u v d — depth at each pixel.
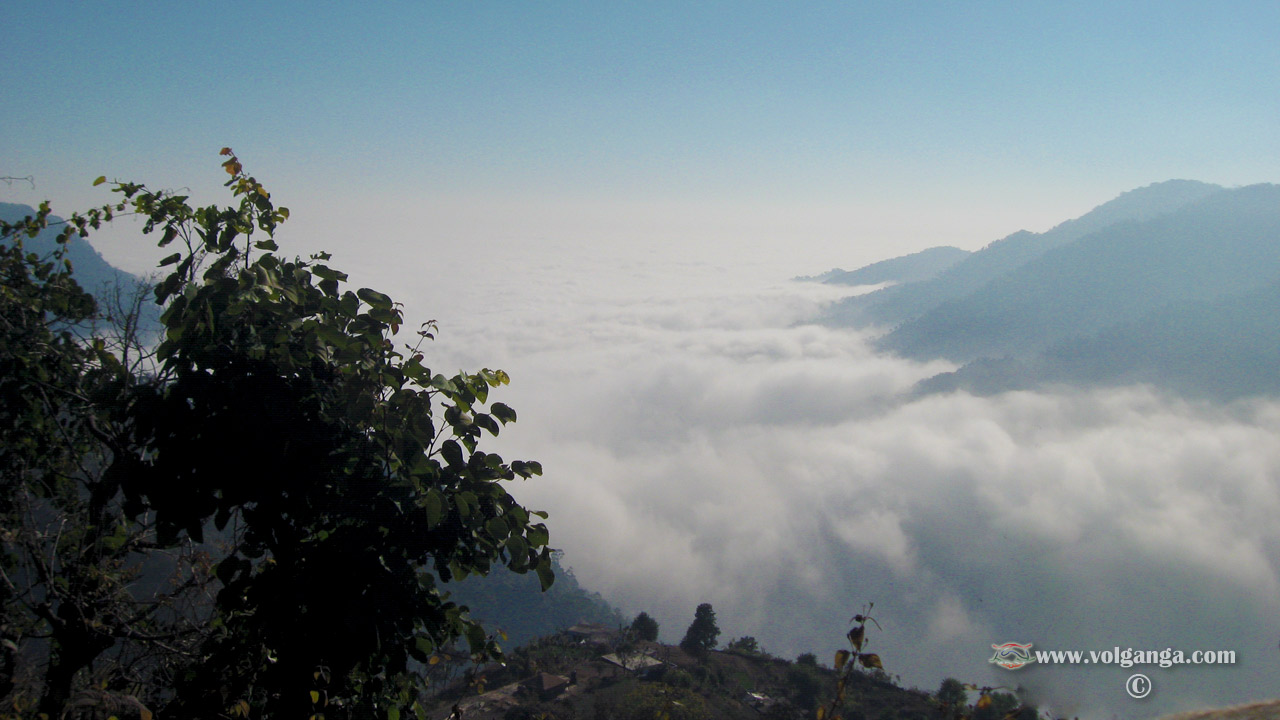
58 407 2.88
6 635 2.69
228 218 2.79
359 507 2.45
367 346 2.74
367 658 2.41
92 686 2.71
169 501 2.32
